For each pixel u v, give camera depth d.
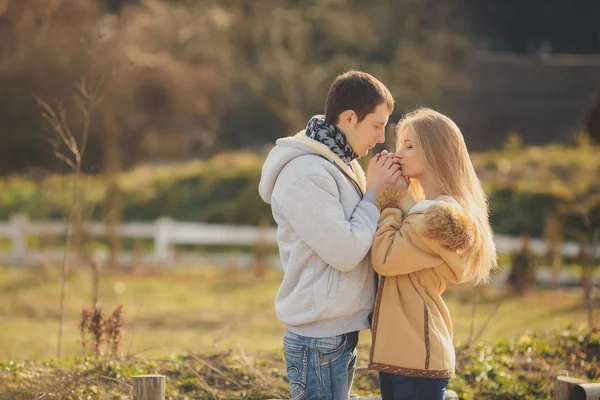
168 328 11.27
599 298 11.97
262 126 39.50
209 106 35.03
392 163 3.61
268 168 3.56
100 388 5.22
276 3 33.69
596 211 19.39
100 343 6.13
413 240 3.36
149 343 9.55
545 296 14.19
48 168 30.44
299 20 33.31
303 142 3.49
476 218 3.54
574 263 17.61
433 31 40.78
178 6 32.94
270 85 33.34
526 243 14.57
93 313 6.08
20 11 24.81
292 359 3.54
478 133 37.25
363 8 37.47
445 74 36.03
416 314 3.46
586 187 20.97
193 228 18.05
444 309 3.56
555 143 36.25
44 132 30.12
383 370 3.46
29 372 5.49
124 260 17.53
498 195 20.88
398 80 34.19
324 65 34.56
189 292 14.80
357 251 3.35
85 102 25.97
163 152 34.09
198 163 26.31
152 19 31.02
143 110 32.75
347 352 3.53
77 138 28.55
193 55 32.31
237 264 17.78
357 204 3.52
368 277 3.54
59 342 6.39
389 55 37.34
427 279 3.50
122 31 28.72
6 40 25.75
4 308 12.59
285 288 3.55
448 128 3.61
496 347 6.69
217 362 5.93
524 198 20.53
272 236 17.86
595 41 50.34
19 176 28.92
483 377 5.93
